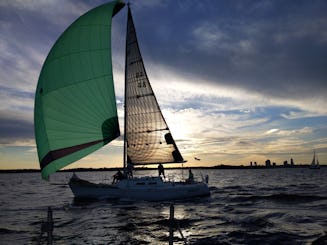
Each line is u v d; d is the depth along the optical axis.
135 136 28.98
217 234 16.61
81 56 21.75
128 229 18.22
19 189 60.72
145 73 29.58
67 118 20.48
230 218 20.98
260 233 16.48
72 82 21.19
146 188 27.31
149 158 29.59
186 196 28.58
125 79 28.97
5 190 57.62
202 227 18.47
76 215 23.19
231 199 32.03
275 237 15.62
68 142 20.11
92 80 21.61
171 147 29.77
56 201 34.47
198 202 29.33
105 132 21.30
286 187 50.88
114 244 15.00
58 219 21.95
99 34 22.42
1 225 20.22
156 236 16.48
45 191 54.00
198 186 29.33
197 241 15.30
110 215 22.73
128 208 25.45
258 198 32.09
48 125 19.95
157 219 21.09
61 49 21.59
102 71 21.95
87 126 20.84
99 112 21.34
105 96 21.77
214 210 24.80
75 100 21.00
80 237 16.48
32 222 21.25
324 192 39.75
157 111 29.73
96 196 27.75
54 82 20.91
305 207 25.58
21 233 17.80
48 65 21.30
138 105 29.27
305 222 19.22
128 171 27.98
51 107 20.39
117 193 27.42
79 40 22.03
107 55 22.27
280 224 18.70
